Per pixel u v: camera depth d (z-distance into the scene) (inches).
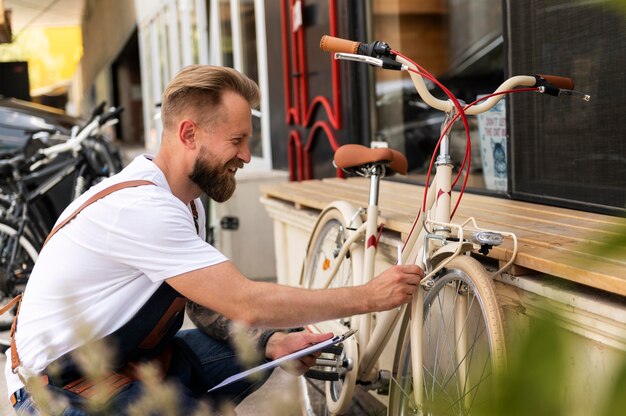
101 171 231.3
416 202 132.0
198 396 85.1
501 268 80.4
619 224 21.2
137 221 73.6
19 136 296.4
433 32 172.4
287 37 247.9
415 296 83.0
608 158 106.3
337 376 93.2
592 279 66.6
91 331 63.8
